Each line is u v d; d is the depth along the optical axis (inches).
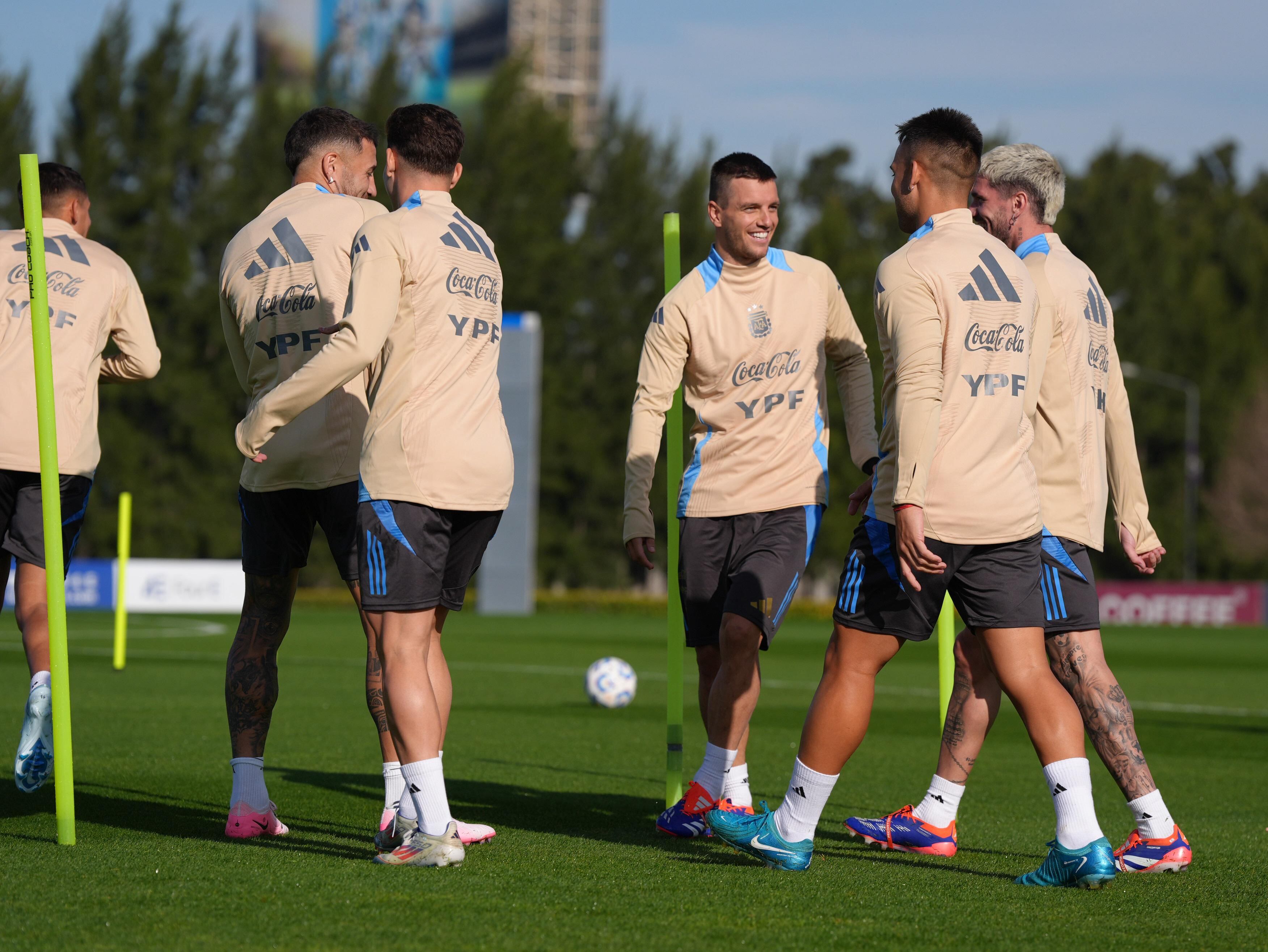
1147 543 680.4
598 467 6953.7
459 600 620.7
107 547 6259.8
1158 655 3029.0
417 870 556.7
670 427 767.1
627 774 957.2
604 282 7052.2
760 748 1158.3
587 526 7081.7
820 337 696.4
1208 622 5113.2
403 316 573.3
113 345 784.3
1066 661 636.1
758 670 675.4
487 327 597.9
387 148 617.9
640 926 466.6
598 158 7381.9
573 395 6943.9
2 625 3085.6
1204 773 1048.2
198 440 6323.8
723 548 690.8
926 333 544.1
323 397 552.4
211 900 491.2
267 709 658.8
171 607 4311.0
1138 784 619.8
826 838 698.2
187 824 679.1
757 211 676.1
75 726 1159.0
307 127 690.2
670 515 765.3
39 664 705.6
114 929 446.6
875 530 557.9
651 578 7234.3
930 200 584.1
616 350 7012.8
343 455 650.8
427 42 7062.0
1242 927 493.4
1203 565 7598.4
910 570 536.4
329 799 788.0
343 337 546.6
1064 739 565.3
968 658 658.2
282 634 671.8
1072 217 7746.1
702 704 717.3
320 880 529.3
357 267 560.4
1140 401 7524.6
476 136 6884.8
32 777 695.7
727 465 685.9
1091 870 557.3
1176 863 611.2
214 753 989.2
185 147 6387.8
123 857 576.1
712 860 606.2
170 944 430.0
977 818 787.4
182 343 6363.2
